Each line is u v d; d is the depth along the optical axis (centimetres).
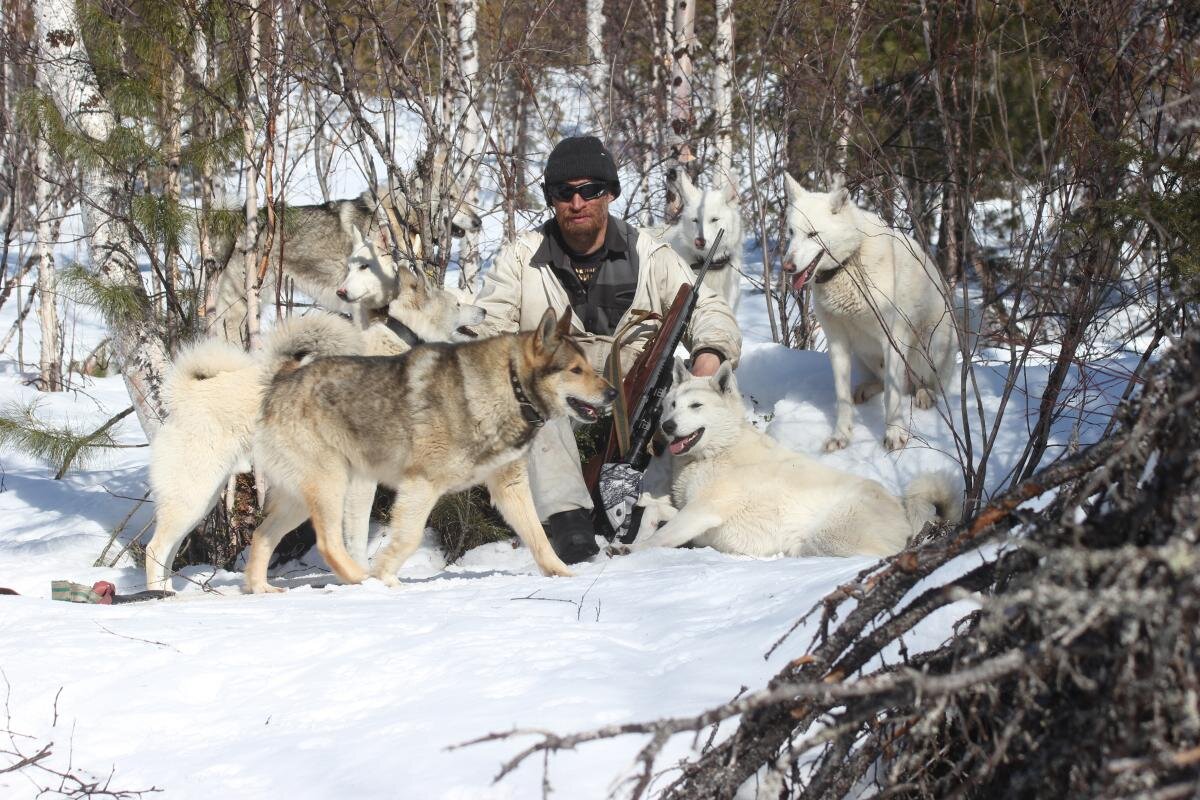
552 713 266
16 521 733
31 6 954
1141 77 477
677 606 372
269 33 689
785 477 577
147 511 734
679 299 596
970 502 552
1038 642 159
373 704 301
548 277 609
